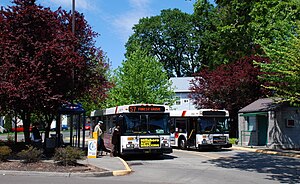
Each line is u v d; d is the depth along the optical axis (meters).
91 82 22.41
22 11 17.81
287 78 20.45
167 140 19.91
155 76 43.06
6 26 17.89
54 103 18.06
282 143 25.83
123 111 19.53
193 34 67.25
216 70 36.44
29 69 17.23
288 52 19.94
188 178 13.18
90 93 23.56
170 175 13.97
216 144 24.88
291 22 20.05
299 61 19.09
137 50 44.69
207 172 14.85
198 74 37.31
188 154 23.23
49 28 18.77
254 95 33.25
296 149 25.28
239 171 15.19
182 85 65.25
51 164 15.05
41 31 18.44
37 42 17.64
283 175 14.05
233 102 33.59
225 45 30.88
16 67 17.23
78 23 22.28
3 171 13.26
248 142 28.69
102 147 21.16
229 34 25.12
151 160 19.80
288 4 19.48
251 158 20.58
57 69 17.72
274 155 22.44
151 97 41.72
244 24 21.16
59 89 18.88
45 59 17.53
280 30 20.45
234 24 22.62
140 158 20.91
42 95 17.19
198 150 26.42
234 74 33.12
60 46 18.09
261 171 15.22
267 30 20.17
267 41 21.02
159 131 19.83
